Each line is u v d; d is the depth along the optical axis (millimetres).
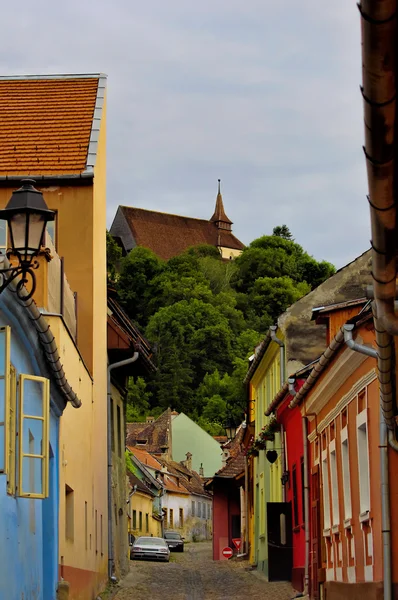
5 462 13672
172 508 98062
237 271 163625
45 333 15867
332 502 22266
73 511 23094
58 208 28203
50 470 19719
